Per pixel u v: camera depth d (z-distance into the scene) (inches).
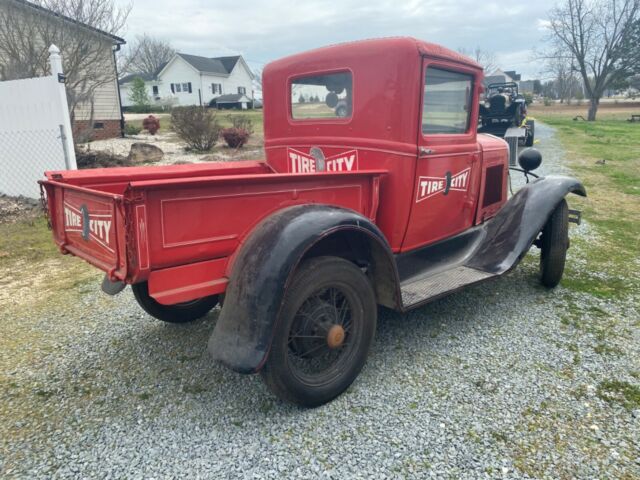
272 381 91.6
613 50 1285.7
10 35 443.2
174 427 94.3
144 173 123.5
